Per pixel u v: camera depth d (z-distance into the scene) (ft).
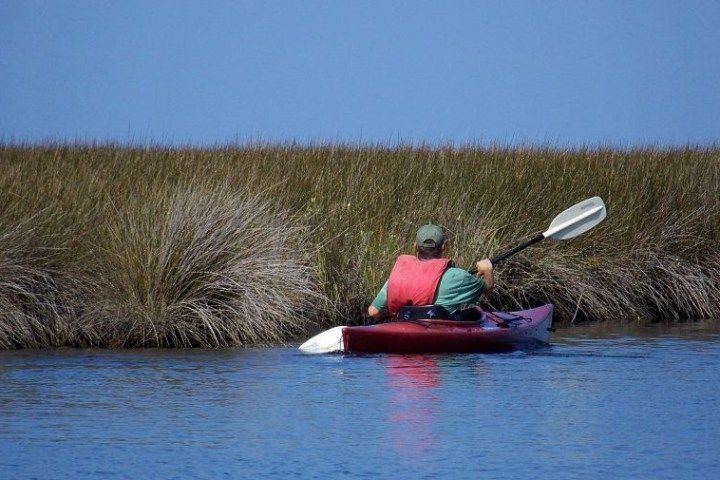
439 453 81.46
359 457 80.23
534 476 75.97
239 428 88.58
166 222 137.69
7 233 133.90
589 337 149.28
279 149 230.68
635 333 155.02
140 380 108.78
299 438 85.56
